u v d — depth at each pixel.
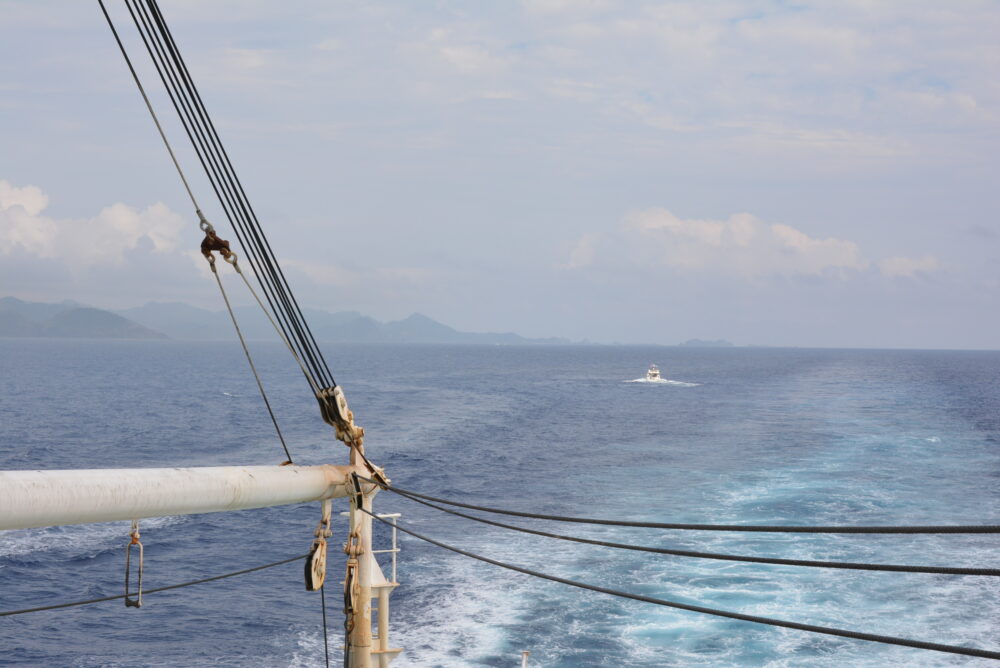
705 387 183.25
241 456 77.19
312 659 30.05
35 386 163.38
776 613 31.81
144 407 122.81
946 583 34.69
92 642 31.53
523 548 41.94
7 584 37.56
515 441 88.12
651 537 44.12
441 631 30.72
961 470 66.31
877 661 27.44
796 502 53.69
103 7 7.77
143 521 49.53
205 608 35.06
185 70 9.07
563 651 28.80
